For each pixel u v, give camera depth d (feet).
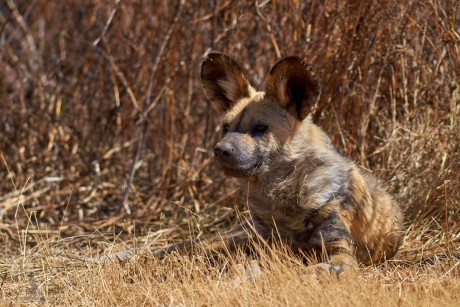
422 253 38.19
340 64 44.80
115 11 58.29
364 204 36.70
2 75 62.64
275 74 35.65
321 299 28.35
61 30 65.92
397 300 28.58
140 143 51.75
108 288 33.19
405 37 45.39
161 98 54.60
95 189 54.34
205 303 30.17
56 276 36.99
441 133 43.96
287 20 47.91
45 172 56.70
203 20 53.21
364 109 45.16
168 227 47.39
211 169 52.19
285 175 35.73
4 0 71.26
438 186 42.11
